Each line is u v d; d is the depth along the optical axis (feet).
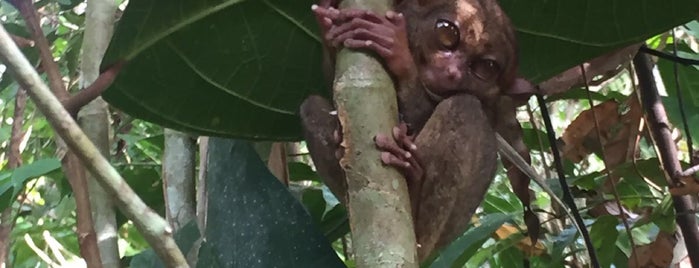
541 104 1.76
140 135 2.39
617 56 1.83
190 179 1.70
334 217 1.88
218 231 1.46
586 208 2.07
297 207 1.43
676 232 2.04
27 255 2.31
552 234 2.22
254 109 1.45
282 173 1.74
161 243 0.90
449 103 1.29
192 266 1.54
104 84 1.16
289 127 1.50
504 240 2.11
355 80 1.05
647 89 1.94
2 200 1.62
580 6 1.45
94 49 1.38
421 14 1.33
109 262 1.30
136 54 1.23
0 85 2.04
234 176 1.48
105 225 1.32
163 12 1.22
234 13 1.31
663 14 1.44
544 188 1.62
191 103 1.38
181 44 1.29
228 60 1.36
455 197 1.29
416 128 1.29
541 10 1.47
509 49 1.37
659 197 2.10
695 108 2.05
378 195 0.98
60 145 1.12
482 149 1.30
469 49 1.32
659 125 1.90
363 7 1.14
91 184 1.32
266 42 1.38
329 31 1.15
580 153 2.01
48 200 2.36
